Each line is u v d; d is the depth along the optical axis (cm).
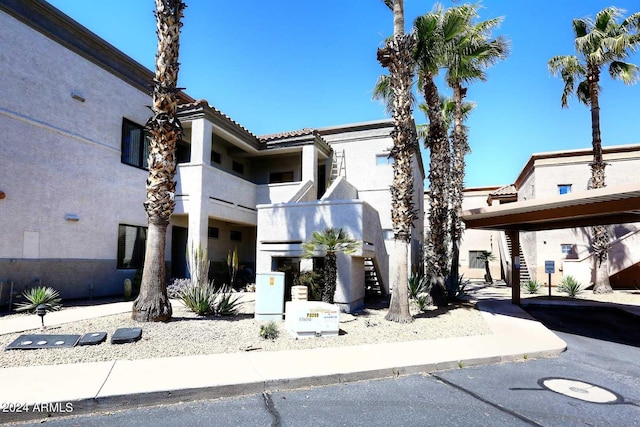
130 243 1438
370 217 1288
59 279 1148
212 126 1553
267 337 776
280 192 1819
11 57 1038
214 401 483
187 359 614
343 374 569
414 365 620
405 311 1013
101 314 930
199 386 491
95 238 1276
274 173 2106
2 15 1019
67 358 591
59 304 1050
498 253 2914
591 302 1536
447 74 1636
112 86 1370
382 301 1443
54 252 1138
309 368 586
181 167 1486
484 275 2969
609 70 1897
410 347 743
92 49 1295
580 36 1888
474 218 1355
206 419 427
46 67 1132
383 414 449
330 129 2100
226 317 966
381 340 805
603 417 453
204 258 1309
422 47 1266
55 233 1144
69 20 1188
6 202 1016
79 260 1215
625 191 846
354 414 448
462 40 1480
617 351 814
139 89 1499
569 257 2202
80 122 1238
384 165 1986
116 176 1373
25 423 409
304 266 1277
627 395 532
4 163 1014
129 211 1426
